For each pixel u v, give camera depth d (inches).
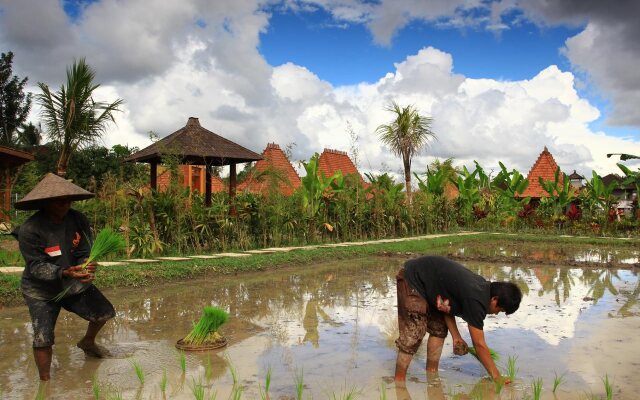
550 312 292.0
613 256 633.0
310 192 676.1
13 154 573.6
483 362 170.6
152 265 410.6
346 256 577.6
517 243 824.9
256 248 597.0
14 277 324.8
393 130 930.7
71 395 160.4
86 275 175.2
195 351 209.3
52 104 450.3
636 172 920.3
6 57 1301.7
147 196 489.1
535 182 1277.1
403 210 856.3
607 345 222.8
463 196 1091.9
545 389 169.6
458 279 168.7
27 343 221.1
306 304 314.5
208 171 582.6
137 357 201.2
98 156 1008.9
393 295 347.6
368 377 179.9
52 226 180.7
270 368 188.5
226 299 329.1
